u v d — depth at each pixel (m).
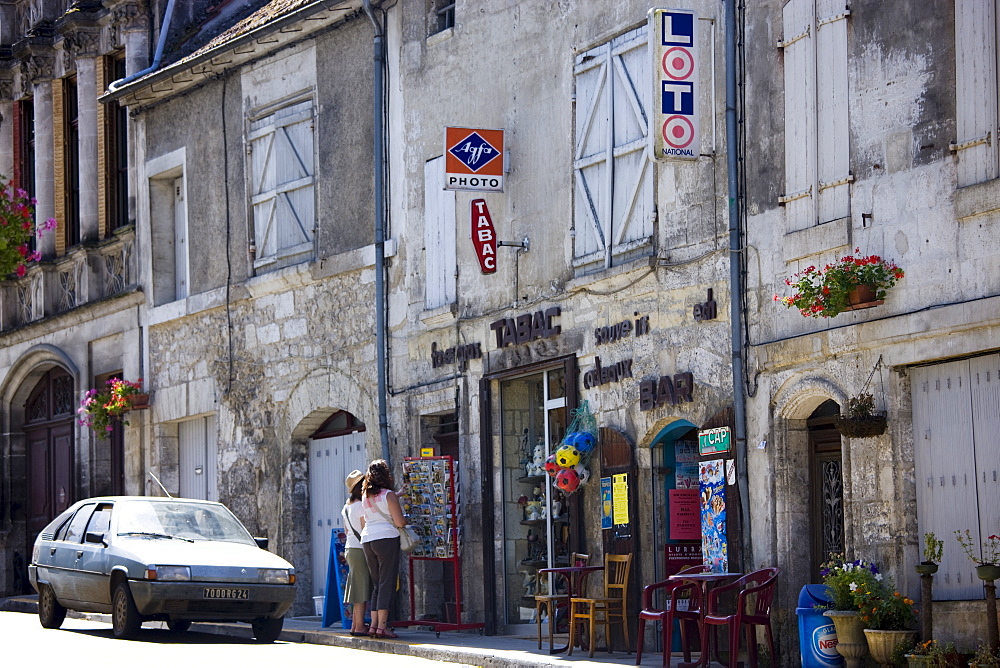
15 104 29.06
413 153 19.83
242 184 22.94
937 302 12.69
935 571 12.23
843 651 12.66
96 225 26.64
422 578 19.30
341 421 21.61
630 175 16.30
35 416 28.78
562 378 17.48
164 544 17.36
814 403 14.08
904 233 13.04
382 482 17.20
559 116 17.44
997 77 12.30
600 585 16.19
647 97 16.05
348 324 20.86
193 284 24.02
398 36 20.17
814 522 14.16
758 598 13.36
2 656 14.95
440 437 19.59
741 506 14.45
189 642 17.12
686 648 13.95
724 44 15.03
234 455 22.94
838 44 13.77
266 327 22.41
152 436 24.86
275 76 22.34
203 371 23.69
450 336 19.05
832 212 13.76
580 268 17.00
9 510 28.58
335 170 21.23
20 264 17.30
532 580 18.06
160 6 25.50
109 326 26.03
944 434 12.75
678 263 15.47
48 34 27.83
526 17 18.03
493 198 18.41
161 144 24.78
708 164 15.20
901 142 13.12
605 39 16.80
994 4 12.34
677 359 15.46
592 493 16.48
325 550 21.53
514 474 18.30
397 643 16.34
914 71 13.04
